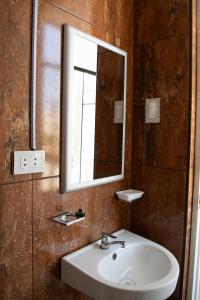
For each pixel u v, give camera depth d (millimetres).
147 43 1618
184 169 1476
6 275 967
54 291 1181
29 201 1035
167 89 1534
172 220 1539
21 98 979
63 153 1165
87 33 1280
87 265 1150
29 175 1030
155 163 1613
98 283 1030
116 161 1586
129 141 1712
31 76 1002
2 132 925
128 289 988
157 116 1586
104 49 1415
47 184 1110
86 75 1291
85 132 1311
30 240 1049
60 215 1174
